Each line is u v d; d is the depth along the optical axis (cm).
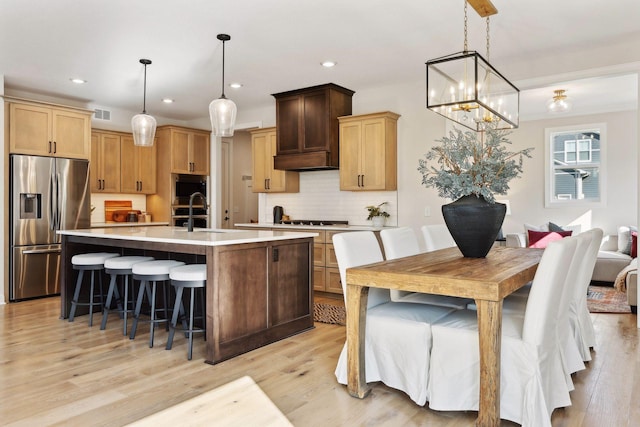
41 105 529
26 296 516
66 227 549
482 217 281
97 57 445
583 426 214
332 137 556
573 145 714
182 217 700
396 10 342
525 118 736
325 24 367
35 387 262
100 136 645
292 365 300
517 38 397
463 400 224
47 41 402
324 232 538
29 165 516
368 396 251
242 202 835
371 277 239
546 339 217
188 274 315
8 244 507
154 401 245
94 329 388
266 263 347
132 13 345
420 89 534
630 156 666
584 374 282
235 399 247
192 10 340
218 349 304
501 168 280
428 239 372
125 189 672
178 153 695
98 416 227
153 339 351
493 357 205
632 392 254
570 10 342
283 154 593
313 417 226
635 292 437
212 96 605
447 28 376
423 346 236
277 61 460
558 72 441
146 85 550
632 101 646
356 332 248
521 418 210
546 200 723
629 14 349
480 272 229
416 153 537
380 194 564
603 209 685
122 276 452
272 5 332
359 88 566
